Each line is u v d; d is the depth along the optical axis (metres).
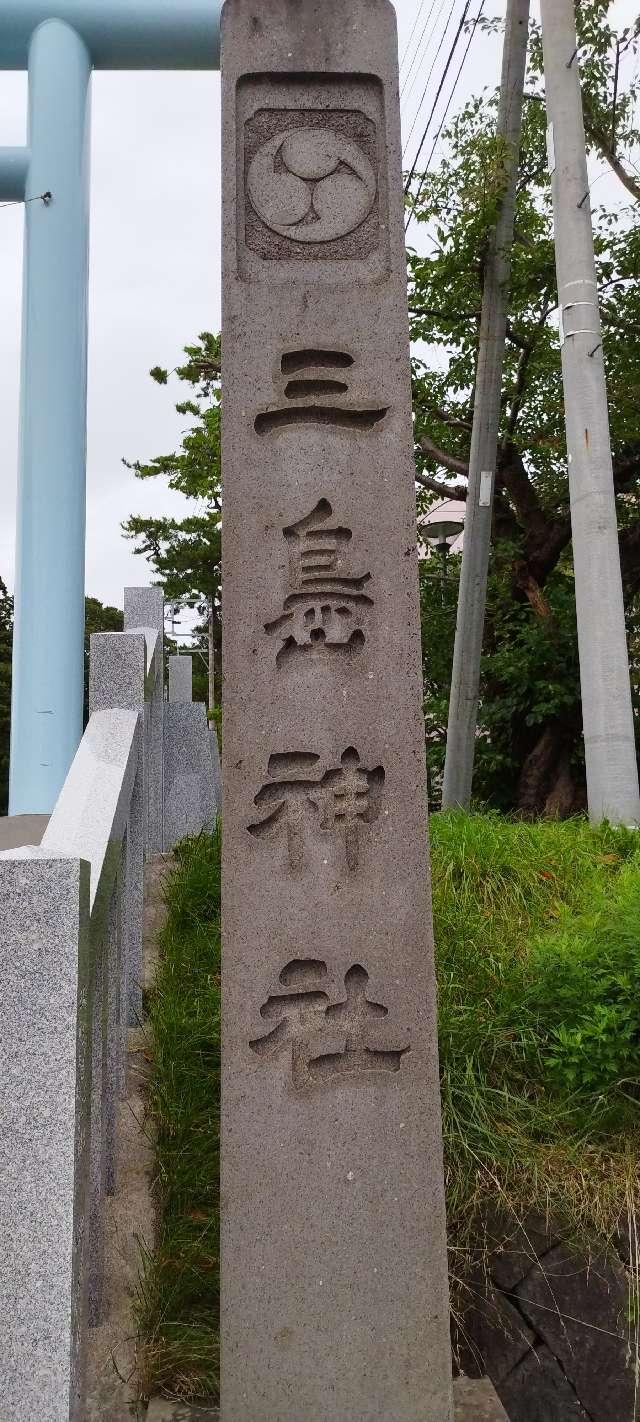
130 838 4.02
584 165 6.95
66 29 7.82
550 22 7.07
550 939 3.83
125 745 3.70
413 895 2.66
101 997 2.68
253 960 2.59
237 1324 2.43
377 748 2.70
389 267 2.88
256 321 2.82
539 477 12.77
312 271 2.86
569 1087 3.34
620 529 11.70
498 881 4.71
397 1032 2.59
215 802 7.93
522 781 11.34
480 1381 2.89
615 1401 2.84
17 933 2.02
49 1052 2.00
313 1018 2.58
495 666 11.38
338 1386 2.43
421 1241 2.51
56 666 7.26
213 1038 3.68
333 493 2.78
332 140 2.93
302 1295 2.46
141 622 6.27
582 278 6.79
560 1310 2.98
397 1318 2.47
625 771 6.28
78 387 7.54
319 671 2.71
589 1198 3.07
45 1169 1.98
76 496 7.46
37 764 7.14
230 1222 2.47
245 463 2.76
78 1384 2.04
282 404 2.79
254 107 2.92
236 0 2.95
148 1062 3.78
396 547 2.77
